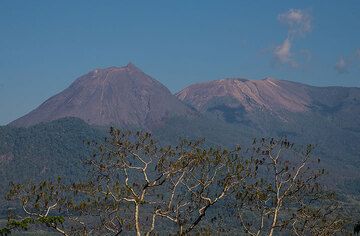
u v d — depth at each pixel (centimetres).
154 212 4897
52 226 4784
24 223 4803
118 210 4872
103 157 4881
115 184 4831
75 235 4828
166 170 4797
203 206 4950
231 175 4950
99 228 4894
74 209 4753
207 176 4934
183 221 4900
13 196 4775
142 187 4900
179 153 4909
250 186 5216
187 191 4962
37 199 4700
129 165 4834
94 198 4803
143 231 5022
